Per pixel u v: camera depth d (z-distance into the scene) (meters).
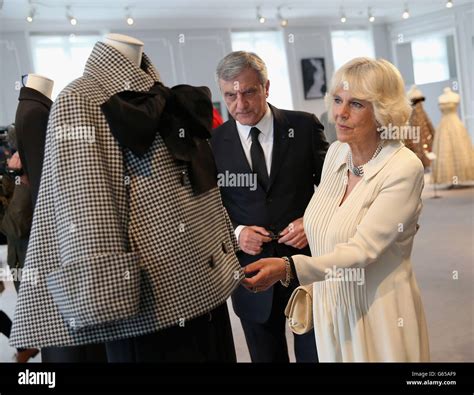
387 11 12.70
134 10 9.77
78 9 9.24
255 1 10.49
